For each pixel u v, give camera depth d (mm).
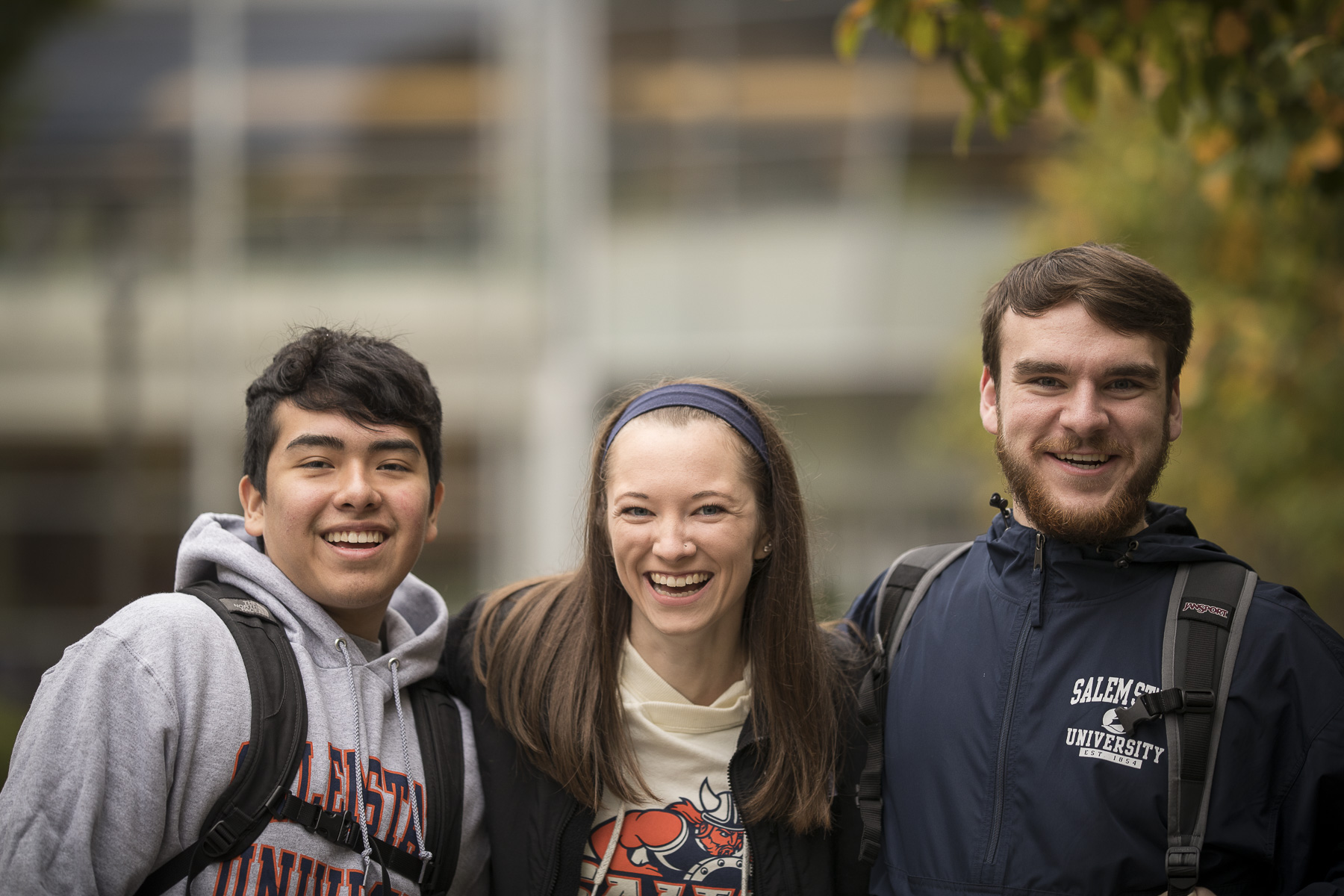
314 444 2395
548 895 2479
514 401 15992
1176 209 6238
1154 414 2332
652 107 15227
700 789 2576
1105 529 2336
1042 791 2273
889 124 14781
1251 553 8023
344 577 2414
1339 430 5453
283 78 16172
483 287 16000
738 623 2682
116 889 2107
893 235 14812
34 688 14344
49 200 16188
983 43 3217
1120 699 2275
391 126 16141
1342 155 3221
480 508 16031
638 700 2631
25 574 16359
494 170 16062
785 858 2537
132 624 2238
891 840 2457
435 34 16062
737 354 15078
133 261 15680
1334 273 5145
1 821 2070
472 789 2582
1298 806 2174
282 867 2201
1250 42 3111
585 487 2795
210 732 2201
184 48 16109
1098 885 2199
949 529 15938
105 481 16375
